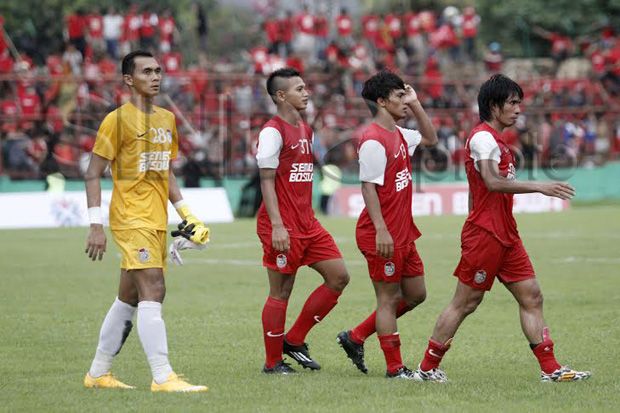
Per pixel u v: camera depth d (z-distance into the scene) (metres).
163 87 112.12
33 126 103.94
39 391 29.30
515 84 29.73
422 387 29.53
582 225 90.44
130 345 37.66
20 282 55.97
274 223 31.41
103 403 27.48
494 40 164.12
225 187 106.56
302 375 31.98
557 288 52.25
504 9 159.75
